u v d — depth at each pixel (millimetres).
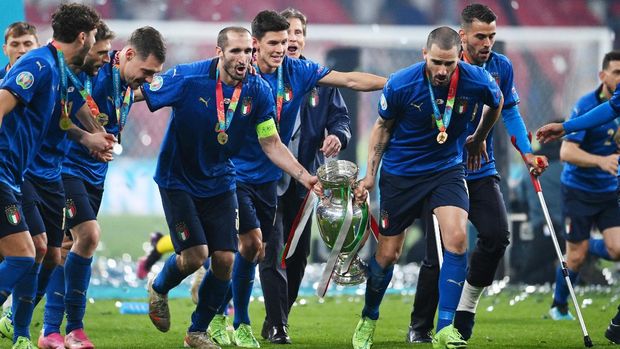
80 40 22016
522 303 41469
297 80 27453
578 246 35406
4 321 27000
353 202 24891
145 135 68562
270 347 26781
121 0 72375
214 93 24094
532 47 72500
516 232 47594
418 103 24078
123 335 29484
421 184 24750
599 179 34844
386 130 24781
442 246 27750
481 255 25625
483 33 25953
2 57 37375
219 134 24156
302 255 29562
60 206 24109
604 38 65500
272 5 76500
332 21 79562
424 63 24203
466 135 25078
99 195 26250
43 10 70625
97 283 46594
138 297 42656
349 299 42781
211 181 24969
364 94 74375
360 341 26016
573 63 69125
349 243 24906
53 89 21703
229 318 34938
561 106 73875
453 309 24328
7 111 20969
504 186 46875
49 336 25266
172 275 25531
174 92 23953
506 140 46875
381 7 78375
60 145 23781
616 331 27453
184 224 24688
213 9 74000
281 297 28109
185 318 34594
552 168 46812
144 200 71438
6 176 21656
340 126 29234
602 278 46312
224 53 23703
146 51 23750
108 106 24500
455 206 24297
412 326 28234
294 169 24625
